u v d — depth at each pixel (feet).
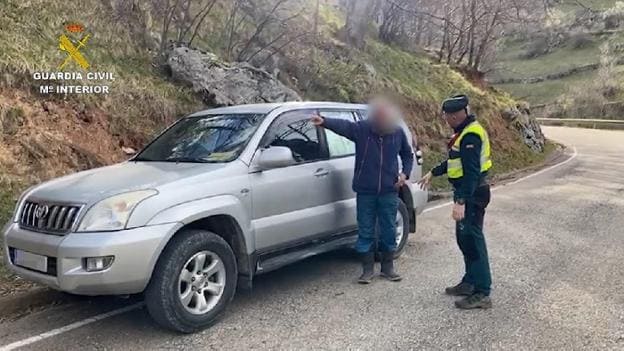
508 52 216.13
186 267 14.53
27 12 31.22
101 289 13.38
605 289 18.10
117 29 35.27
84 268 13.24
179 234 14.57
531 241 24.85
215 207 15.06
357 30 59.36
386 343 13.99
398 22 72.38
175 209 14.28
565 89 181.57
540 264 21.09
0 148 24.95
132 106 31.71
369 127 18.44
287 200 17.34
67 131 27.89
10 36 29.19
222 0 45.47
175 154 17.74
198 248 14.64
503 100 77.97
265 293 17.98
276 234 16.94
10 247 14.78
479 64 87.25
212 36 42.55
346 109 20.85
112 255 13.20
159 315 14.14
